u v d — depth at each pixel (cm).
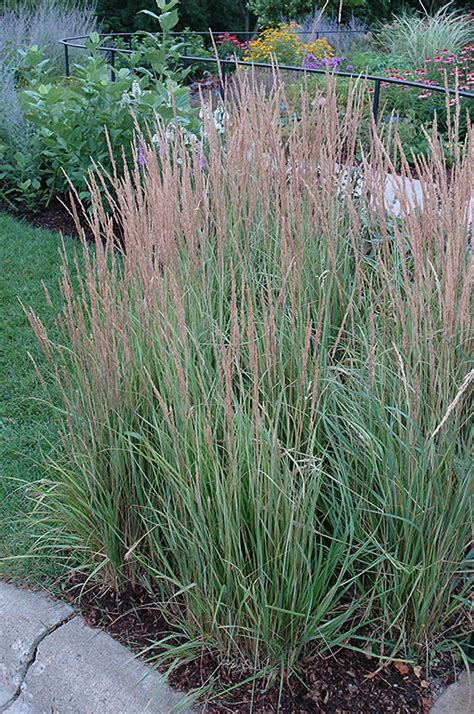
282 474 200
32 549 242
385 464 197
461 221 216
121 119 527
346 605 205
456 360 211
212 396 212
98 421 226
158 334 214
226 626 195
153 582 238
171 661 211
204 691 198
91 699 202
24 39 1179
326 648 199
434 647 210
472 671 208
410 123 811
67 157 557
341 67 1059
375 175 250
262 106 299
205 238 263
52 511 259
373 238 276
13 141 623
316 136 293
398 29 1227
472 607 201
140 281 245
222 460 197
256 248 282
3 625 227
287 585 190
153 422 229
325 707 197
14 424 325
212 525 194
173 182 250
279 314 236
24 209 605
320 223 279
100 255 223
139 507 230
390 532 206
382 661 209
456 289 223
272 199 293
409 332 218
